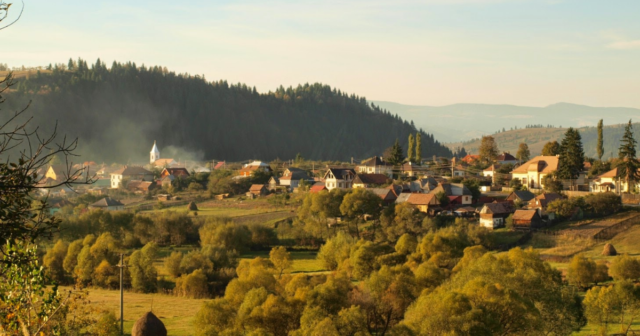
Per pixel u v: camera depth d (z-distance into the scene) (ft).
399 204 459.32
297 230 449.06
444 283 248.11
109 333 163.12
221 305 218.79
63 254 355.56
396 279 247.91
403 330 184.96
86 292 111.04
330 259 358.64
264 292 229.66
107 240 352.28
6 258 67.36
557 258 349.82
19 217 59.93
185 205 615.57
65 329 113.70
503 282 220.23
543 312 212.23
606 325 220.23
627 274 280.72
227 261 350.23
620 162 502.38
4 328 76.54
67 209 539.29
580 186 548.31
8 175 57.31
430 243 338.95
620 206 442.50
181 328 230.89
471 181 549.13
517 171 597.93
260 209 551.59
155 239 441.27
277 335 218.79
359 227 465.47
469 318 179.83
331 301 225.15
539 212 433.48
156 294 312.91
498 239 404.16
